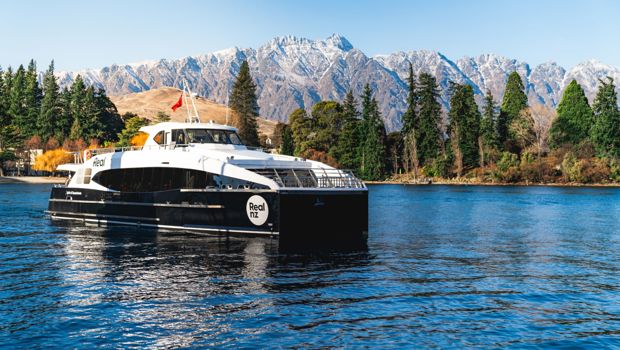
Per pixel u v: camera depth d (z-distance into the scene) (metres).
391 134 140.75
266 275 20.86
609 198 70.06
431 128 130.62
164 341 13.98
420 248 27.62
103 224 35.56
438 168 125.44
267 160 30.56
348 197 28.50
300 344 13.78
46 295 17.98
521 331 14.73
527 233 34.22
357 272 21.50
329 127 138.12
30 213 45.72
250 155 31.81
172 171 31.27
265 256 24.44
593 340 14.13
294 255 24.73
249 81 134.88
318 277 20.56
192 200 30.09
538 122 131.62
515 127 130.25
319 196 27.53
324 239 28.09
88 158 38.78
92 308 16.59
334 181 30.20
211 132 33.78
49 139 148.00
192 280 20.06
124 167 34.31
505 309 16.61
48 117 150.50
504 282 20.05
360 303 17.12
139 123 145.62
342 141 133.75
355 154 133.88
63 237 30.67
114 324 15.19
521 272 21.86
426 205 58.19
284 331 14.66
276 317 15.76
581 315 16.09
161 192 31.73
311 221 27.47
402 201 64.50
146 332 14.59
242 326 15.03
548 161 117.50
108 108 164.88
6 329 14.71
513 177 115.94
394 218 43.75
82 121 149.00
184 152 30.92
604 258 25.25
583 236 32.88
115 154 35.12
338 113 138.75
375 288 18.95
